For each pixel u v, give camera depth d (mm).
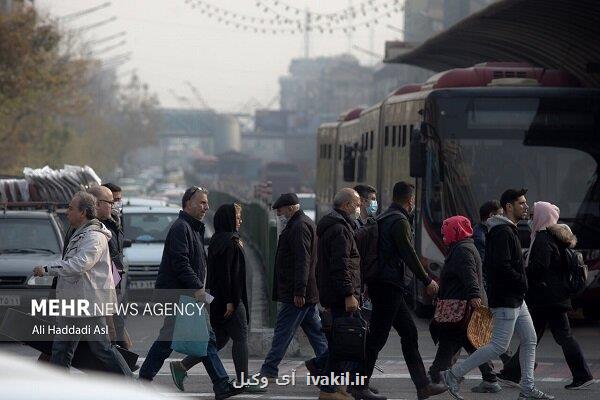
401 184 32844
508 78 56094
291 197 34844
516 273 32562
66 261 30297
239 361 33406
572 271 35438
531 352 33406
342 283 31719
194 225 32562
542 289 35344
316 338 35688
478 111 53875
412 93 61469
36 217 51062
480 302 32969
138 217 64750
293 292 34719
